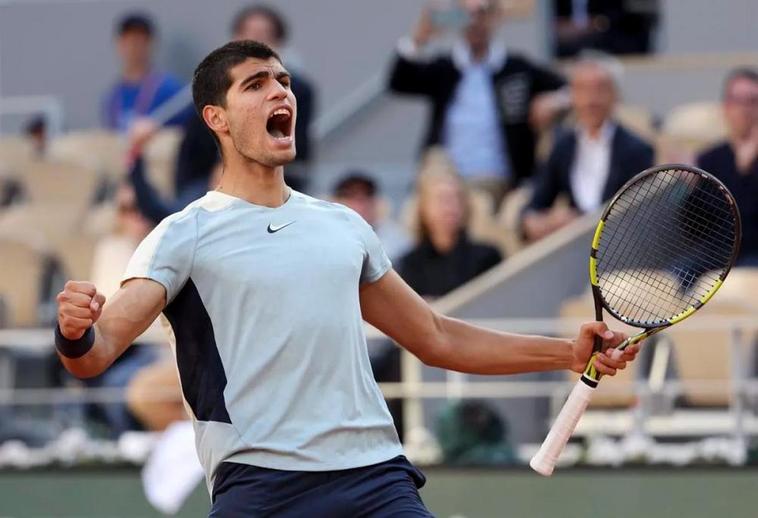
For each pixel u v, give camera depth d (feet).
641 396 86.22
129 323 43.06
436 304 90.43
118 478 89.81
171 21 132.87
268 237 44.52
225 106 45.32
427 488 86.58
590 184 98.99
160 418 91.61
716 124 112.37
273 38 108.88
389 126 125.90
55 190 122.31
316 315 43.86
